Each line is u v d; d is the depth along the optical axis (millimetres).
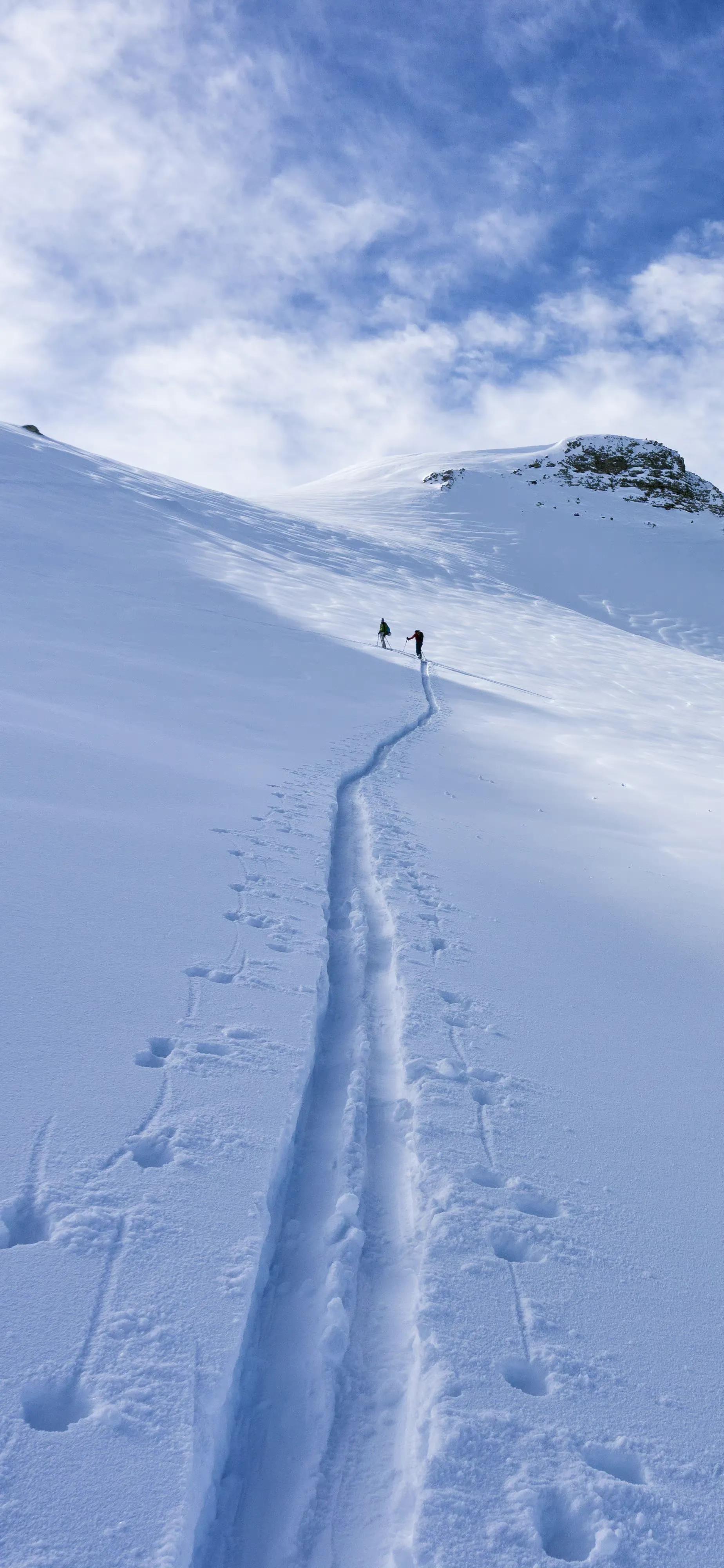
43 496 32938
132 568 25938
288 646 21766
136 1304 2576
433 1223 3189
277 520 49938
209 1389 2359
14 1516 1955
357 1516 2238
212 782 8828
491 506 75438
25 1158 3070
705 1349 2781
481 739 16344
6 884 5172
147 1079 3666
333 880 7145
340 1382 2623
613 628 48344
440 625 35875
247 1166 3270
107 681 13094
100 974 4441
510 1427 2391
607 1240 3230
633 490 85812
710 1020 5340
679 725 24531
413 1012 4785
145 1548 1940
